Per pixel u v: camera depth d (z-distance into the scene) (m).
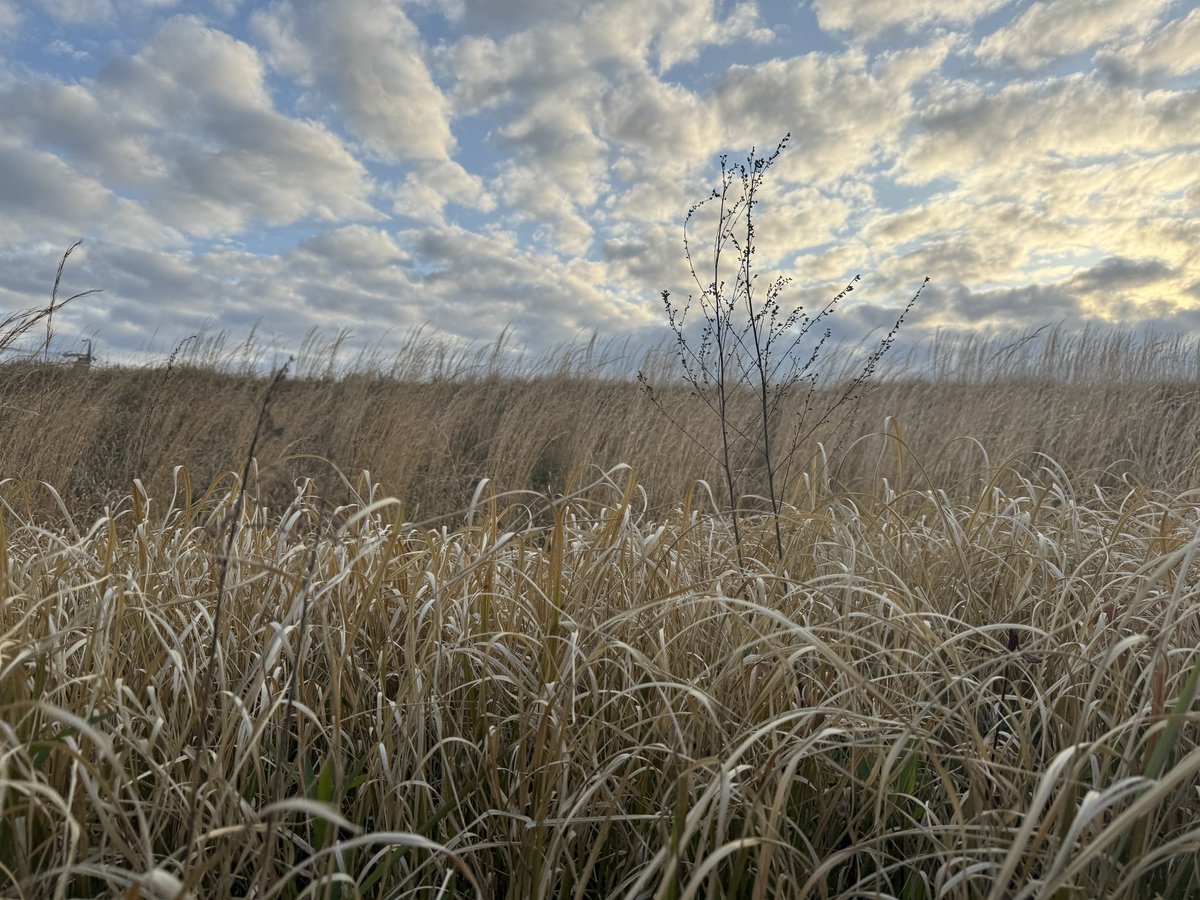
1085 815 0.99
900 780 1.62
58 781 1.39
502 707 1.88
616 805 1.43
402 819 1.54
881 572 2.29
